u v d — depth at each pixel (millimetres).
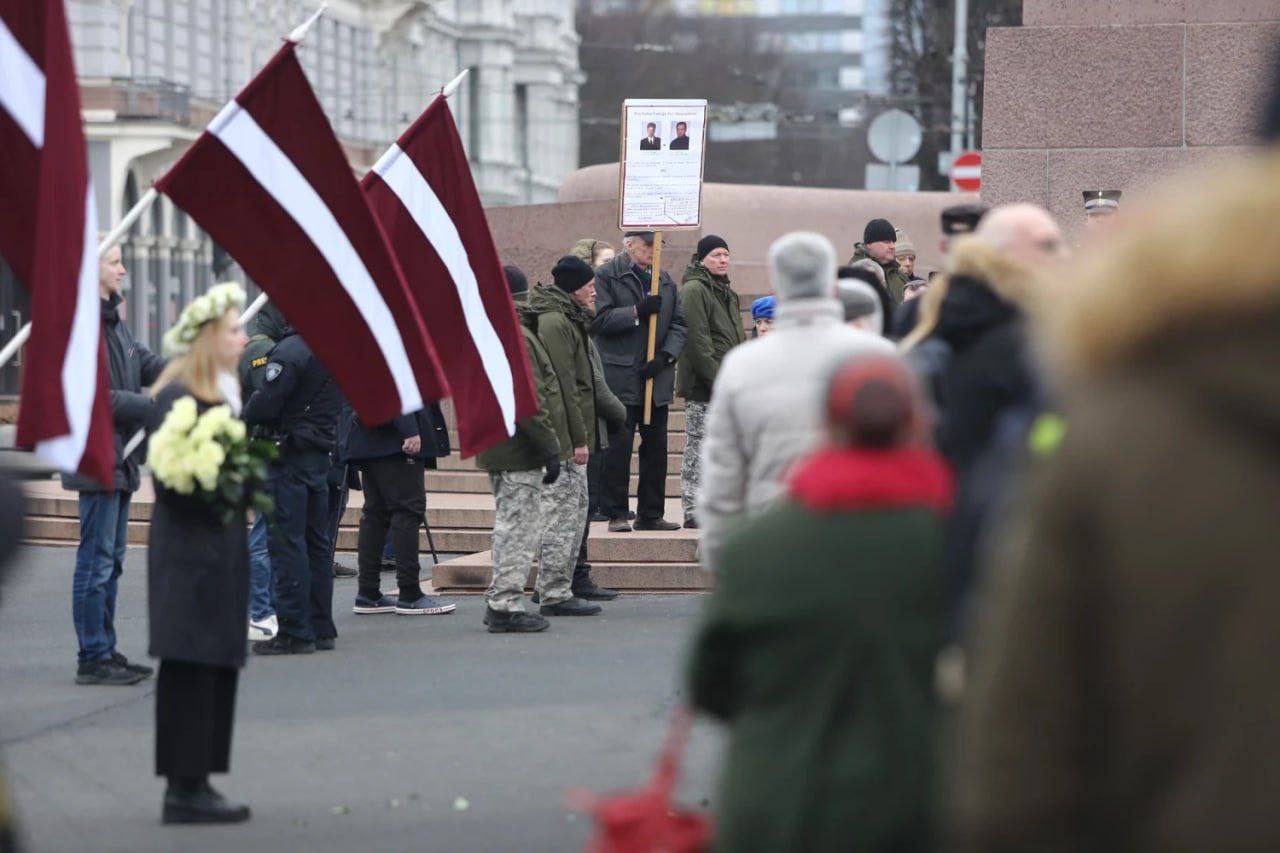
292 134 20984
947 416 12719
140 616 29922
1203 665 5426
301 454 24922
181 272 126000
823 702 9109
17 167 18359
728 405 15336
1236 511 5375
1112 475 5527
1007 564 5848
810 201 58438
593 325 32719
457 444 44219
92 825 16016
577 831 15586
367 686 22562
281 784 17500
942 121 107312
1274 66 5746
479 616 28656
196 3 131125
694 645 9570
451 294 25438
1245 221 5328
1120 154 32781
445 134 25453
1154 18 32594
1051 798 5691
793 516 9367
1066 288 5789
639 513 32906
